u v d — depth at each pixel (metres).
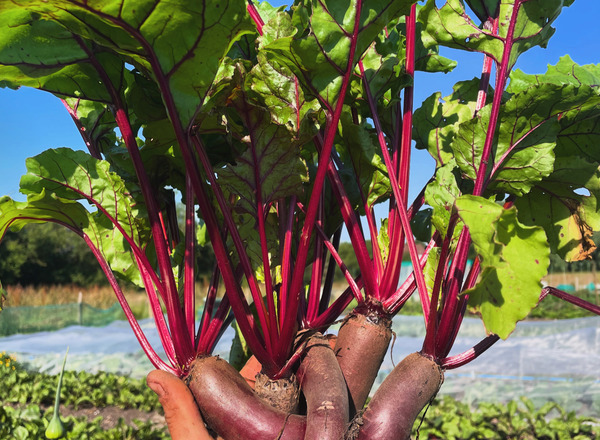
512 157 0.40
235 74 0.37
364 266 0.41
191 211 0.43
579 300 0.39
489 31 0.42
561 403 2.59
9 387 2.95
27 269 10.30
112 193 0.45
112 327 4.71
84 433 1.98
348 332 0.41
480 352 0.39
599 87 0.38
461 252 0.38
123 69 0.42
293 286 0.37
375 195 0.44
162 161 0.49
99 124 0.52
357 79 0.43
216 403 0.37
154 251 0.51
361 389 0.39
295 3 0.41
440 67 0.52
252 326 0.39
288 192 0.41
